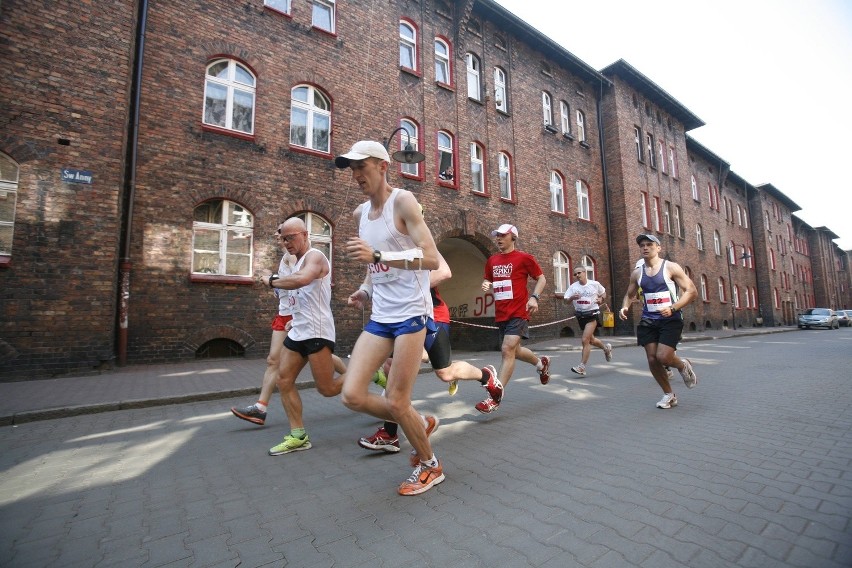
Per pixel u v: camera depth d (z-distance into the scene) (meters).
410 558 2.19
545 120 20.05
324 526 2.57
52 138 8.05
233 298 10.14
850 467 3.28
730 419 4.79
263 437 4.53
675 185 27.22
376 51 13.69
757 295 38.31
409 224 2.83
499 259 5.79
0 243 7.71
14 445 4.29
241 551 2.30
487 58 17.41
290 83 11.73
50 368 7.68
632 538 2.33
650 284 5.32
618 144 22.30
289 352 4.02
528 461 3.62
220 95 10.73
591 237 21.00
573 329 19.36
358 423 5.08
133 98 9.32
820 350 12.78
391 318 2.92
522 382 7.66
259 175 10.85
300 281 3.68
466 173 15.88
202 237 10.16
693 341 18.95
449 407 5.74
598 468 3.41
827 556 2.10
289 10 12.05
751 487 2.96
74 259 8.02
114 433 4.70
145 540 2.44
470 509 2.75
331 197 11.99
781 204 45.03
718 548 2.21
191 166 9.95
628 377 8.04
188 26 10.24
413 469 3.51
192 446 4.23
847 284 62.44
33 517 2.74
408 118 14.34
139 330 9.05
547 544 2.29
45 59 8.12
